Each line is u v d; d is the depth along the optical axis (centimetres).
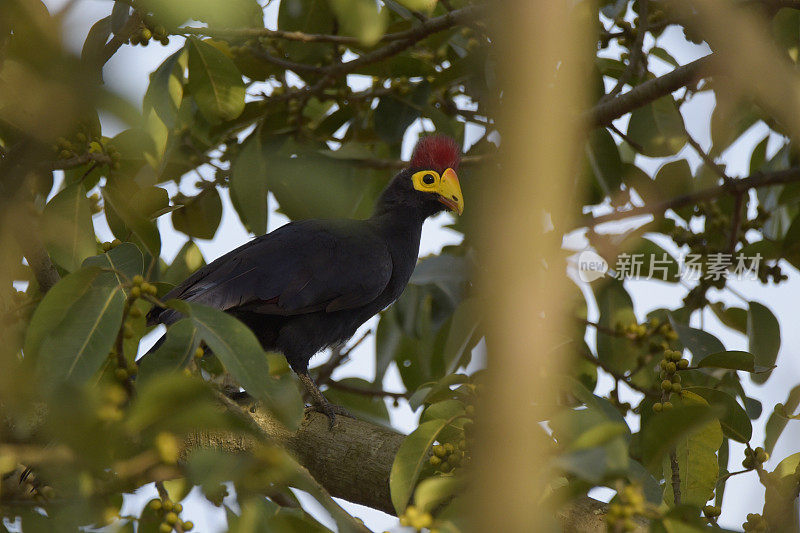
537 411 430
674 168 961
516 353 273
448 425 558
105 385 502
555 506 407
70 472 394
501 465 281
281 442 670
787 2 765
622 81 845
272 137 939
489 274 280
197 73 789
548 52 275
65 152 695
